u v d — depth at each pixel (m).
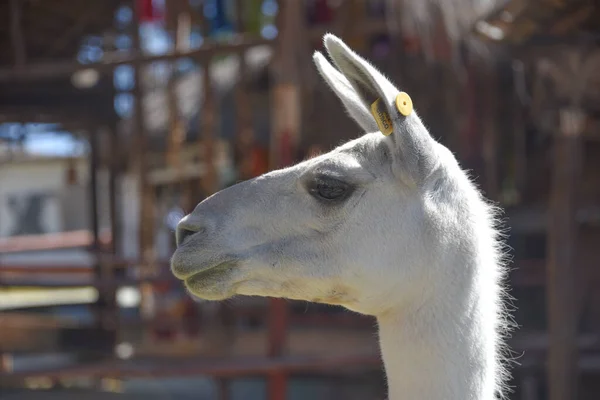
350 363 6.64
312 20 8.79
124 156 10.78
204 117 8.73
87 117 9.17
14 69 6.98
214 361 6.90
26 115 8.98
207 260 2.76
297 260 2.75
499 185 9.24
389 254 2.72
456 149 8.23
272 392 6.83
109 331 8.77
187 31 8.74
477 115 8.07
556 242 6.61
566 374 6.51
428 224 2.70
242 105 9.54
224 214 2.81
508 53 7.04
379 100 2.64
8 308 10.52
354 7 7.71
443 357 2.68
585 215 8.23
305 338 8.28
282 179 2.85
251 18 9.62
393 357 2.78
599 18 5.88
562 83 6.91
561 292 6.55
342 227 2.74
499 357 3.00
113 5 8.42
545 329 8.35
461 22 6.74
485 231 2.84
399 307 2.76
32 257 14.61
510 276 7.96
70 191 18.52
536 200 9.61
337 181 2.74
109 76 9.13
